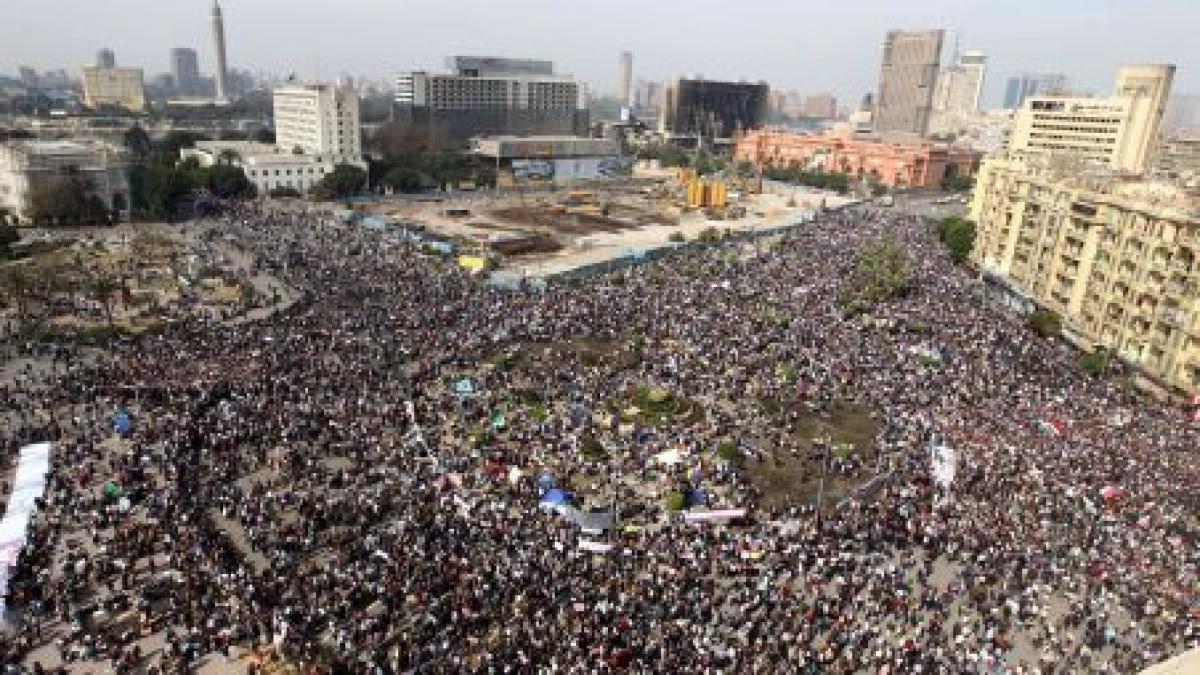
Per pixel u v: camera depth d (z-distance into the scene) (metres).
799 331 109.62
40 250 146.88
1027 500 66.69
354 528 59.72
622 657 46.38
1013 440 78.50
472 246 166.38
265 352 93.56
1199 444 81.88
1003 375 96.69
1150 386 105.88
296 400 80.38
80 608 50.91
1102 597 54.81
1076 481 70.62
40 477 64.19
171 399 80.31
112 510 60.62
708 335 107.06
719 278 141.75
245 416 76.12
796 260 157.62
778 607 52.41
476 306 117.00
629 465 71.81
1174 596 55.22
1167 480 72.56
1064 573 57.12
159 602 51.94
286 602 51.00
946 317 121.31
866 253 159.75
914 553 59.94
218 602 51.16
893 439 78.31
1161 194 122.88
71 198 171.88
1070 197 134.00
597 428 78.69
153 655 47.53
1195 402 96.38
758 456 75.00
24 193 175.50
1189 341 104.38
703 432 78.75
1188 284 105.31
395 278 130.25
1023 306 138.88
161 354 92.31
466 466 69.06
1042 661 48.62
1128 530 63.09
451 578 53.31
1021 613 53.12
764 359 98.56
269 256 142.50
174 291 123.00
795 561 57.34
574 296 127.12
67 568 54.00
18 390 82.94
